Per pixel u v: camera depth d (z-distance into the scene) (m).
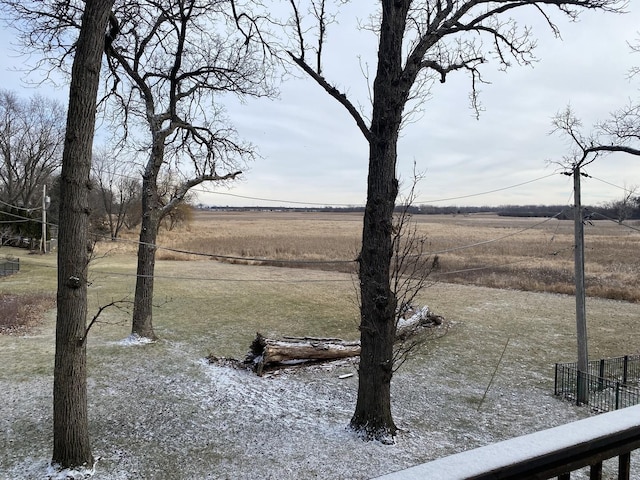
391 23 8.43
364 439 8.48
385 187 8.47
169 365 12.70
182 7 14.16
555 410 10.73
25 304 19.42
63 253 6.92
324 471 7.36
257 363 12.67
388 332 8.61
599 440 1.67
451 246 46.88
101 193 57.12
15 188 54.28
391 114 8.38
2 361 12.42
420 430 9.16
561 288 27.23
